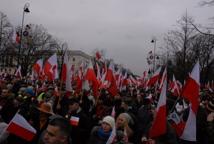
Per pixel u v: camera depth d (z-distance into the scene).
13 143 6.80
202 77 47.72
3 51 76.19
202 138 9.49
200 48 45.09
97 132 7.46
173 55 59.44
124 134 6.77
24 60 80.62
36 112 7.78
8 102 9.68
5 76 27.53
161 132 6.60
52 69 18.00
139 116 10.71
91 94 15.62
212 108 9.68
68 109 9.98
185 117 8.70
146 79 31.81
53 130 3.28
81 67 17.84
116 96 13.73
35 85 19.55
